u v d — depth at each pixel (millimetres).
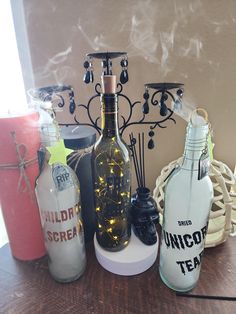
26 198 458
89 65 494
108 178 477
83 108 643
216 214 503
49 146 392
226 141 589
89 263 498
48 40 610
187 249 404
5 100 691
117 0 535
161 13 522
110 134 436
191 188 377
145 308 407
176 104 475
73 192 430
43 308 415
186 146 369
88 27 572
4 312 412
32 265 503
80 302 421
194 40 526
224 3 488
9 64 665
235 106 556
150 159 655
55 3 571
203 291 432
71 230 440
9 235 503
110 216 491
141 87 588
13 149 423
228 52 520
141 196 514
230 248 527
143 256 467
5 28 629
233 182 509
